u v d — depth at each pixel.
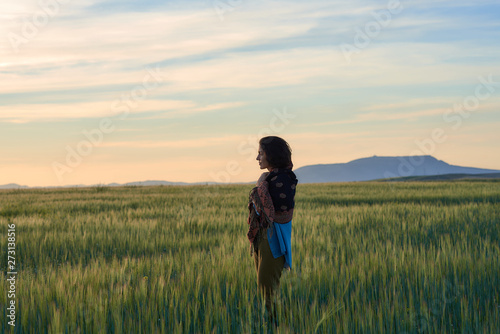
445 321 4.52
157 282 5.86
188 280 5.82
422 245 9.04
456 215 14.39
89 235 10.76
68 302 4.94
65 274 6.27
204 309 4.90
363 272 6.02
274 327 4.49
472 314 4.78
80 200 24.81
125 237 10.47
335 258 7.14
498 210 16.17
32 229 12.23
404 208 17.50
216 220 13.49
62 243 9.80
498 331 4.20
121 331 4.22
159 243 9.70
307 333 4.18
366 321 4.37
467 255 7.31
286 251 4.94
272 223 4.93
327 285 5.77
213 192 32.09
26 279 6.24
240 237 10.05
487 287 5.69
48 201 24.08
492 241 9.78
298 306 4.78
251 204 5.08
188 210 17.12
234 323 4.53
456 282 5.54
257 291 5.11
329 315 4.49
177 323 4.30
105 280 6.13
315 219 13.12
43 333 4.36
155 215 16.19
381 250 8.09
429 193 28.00
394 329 4.46
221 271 6.30
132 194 31.14
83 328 4.42
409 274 6.23
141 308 4.80
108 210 19.02
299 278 5.75
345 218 13.53
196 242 9.78
